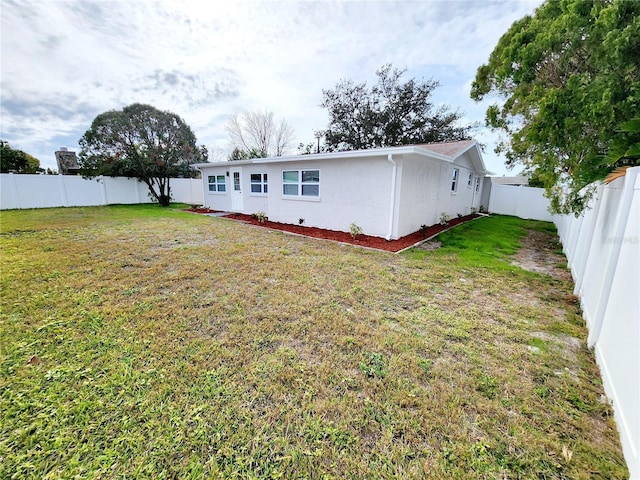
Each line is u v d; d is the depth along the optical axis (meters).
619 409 1.88
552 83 4.39
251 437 1.78
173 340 2.82
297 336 2.93
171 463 1.61
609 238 2.98
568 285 4.55
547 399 2.12
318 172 8.75
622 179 2.87
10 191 12.98
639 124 3.01
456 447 1.72
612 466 1.62
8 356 2.52
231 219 11.31
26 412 1.93
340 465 1.61
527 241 8.15
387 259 5.80
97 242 6.79
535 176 5.61
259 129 26.84
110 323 3.12
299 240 7.46
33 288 4.03
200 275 4.66
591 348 2.77
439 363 2.52
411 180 7.64
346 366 2.46
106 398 2.06
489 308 3.67
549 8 4.36
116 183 16.58
